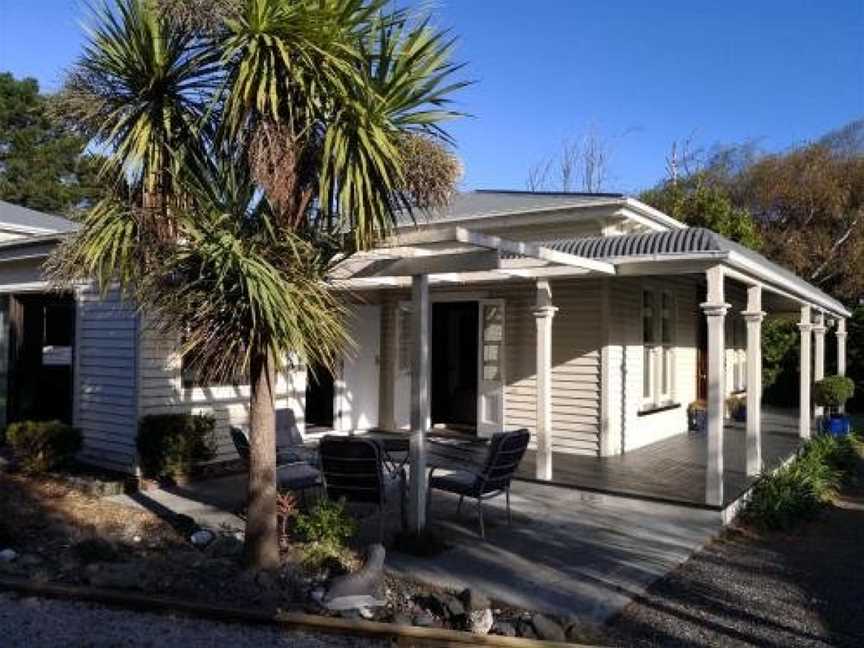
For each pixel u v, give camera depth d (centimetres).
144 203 508
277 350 508
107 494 830
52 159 2928
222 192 526
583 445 1084
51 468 916
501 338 1165
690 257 782
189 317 513
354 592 492
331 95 501
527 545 658
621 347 1109
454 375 1380
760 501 820
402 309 1285
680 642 468
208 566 566
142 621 479
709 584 585
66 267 533
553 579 570
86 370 977
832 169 2667
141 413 901
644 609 525
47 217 1592
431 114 539
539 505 808
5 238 1398
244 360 508
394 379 1289
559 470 955
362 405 1268
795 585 592
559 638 457
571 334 1097
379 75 524
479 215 1212
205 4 476
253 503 556
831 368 2203
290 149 502
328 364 541
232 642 445
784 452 1162
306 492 814
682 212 2384
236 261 483
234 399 1002
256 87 491
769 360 2241
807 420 1319
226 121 507
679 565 630
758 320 938
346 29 507
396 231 577
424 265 644
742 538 736
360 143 502
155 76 502
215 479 926
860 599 561
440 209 609
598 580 572
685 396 1393
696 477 909
